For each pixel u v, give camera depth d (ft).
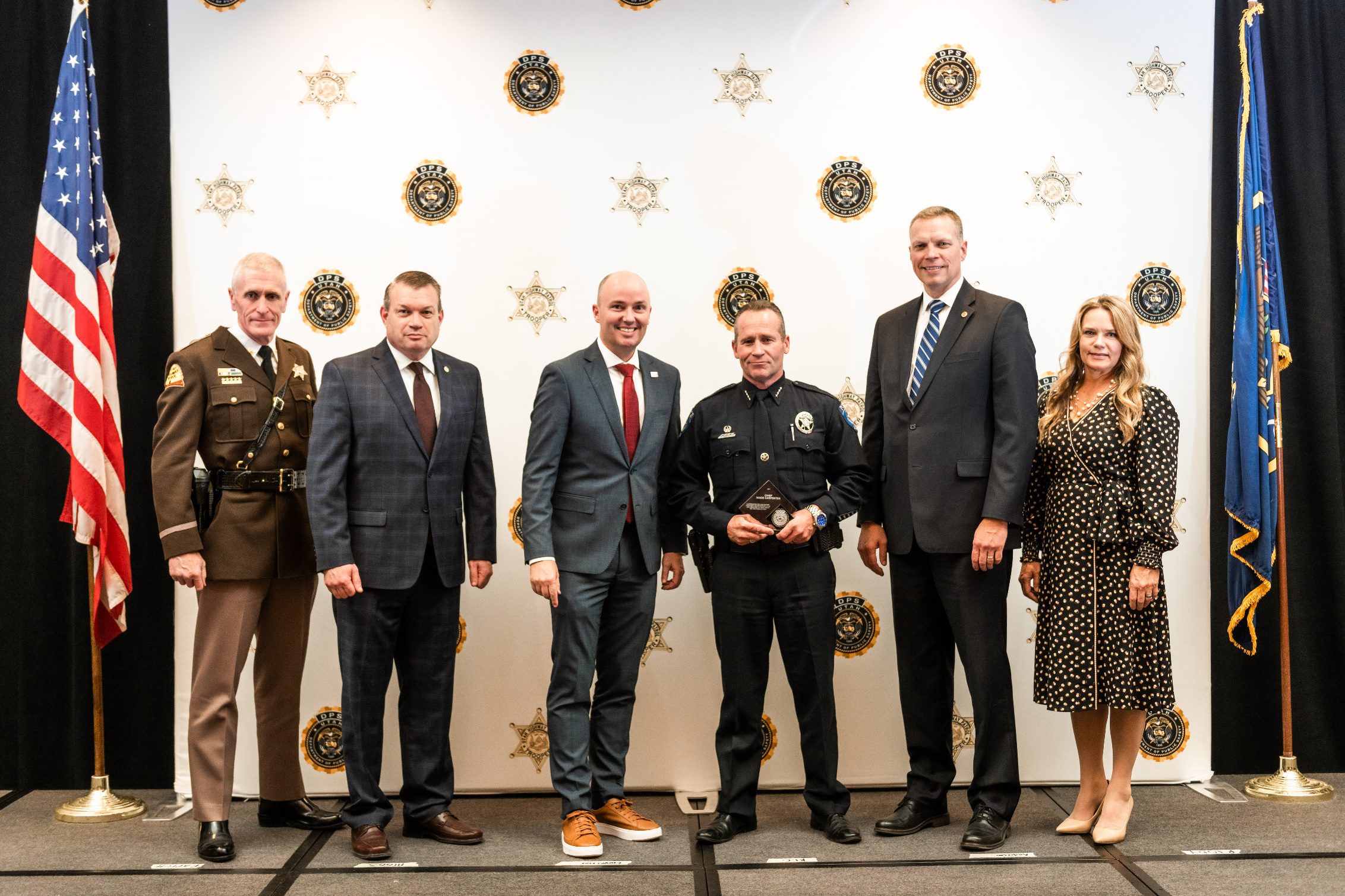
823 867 9.03
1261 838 9.65
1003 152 11.65
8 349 11.85
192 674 9.82
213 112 11.37
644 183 11.57
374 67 11.47
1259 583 11.33
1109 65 11.68
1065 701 9.34
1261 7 11.23
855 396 11.58
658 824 10.37
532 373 11.49
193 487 9.64
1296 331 12.26
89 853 9.48
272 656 10.19
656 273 11.55
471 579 10.12
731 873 8.91
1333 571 12.07
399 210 11.46
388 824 9.78
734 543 9.73
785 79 11.62
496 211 11.50
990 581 9.60
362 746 9.48
